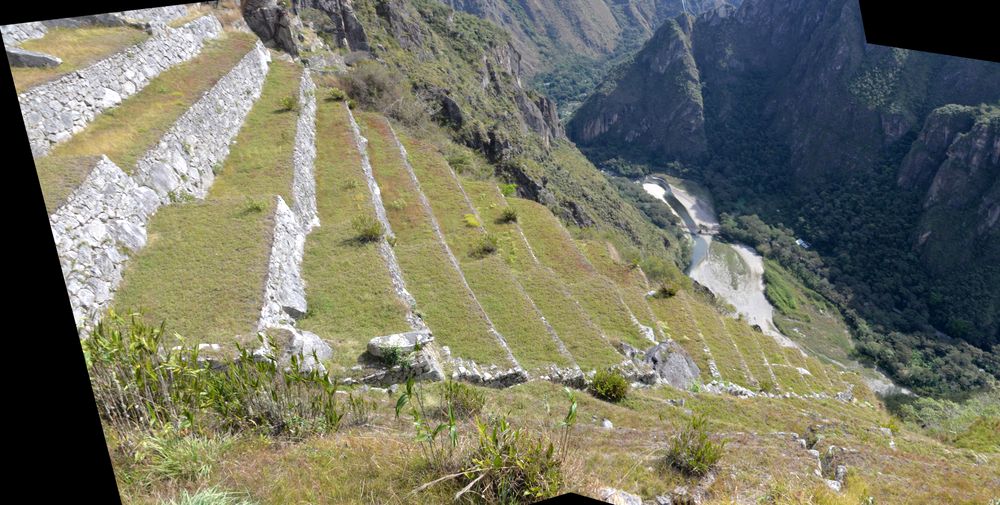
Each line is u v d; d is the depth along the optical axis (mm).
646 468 7930
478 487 5961
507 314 19094
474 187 35312
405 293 17297
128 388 6715
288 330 11680
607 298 25156
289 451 6809
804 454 10375
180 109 18188
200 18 26422
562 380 15836
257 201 16203
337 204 21750
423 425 6789
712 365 24516
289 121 23906
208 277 12852
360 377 11852
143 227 14125
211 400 7219
